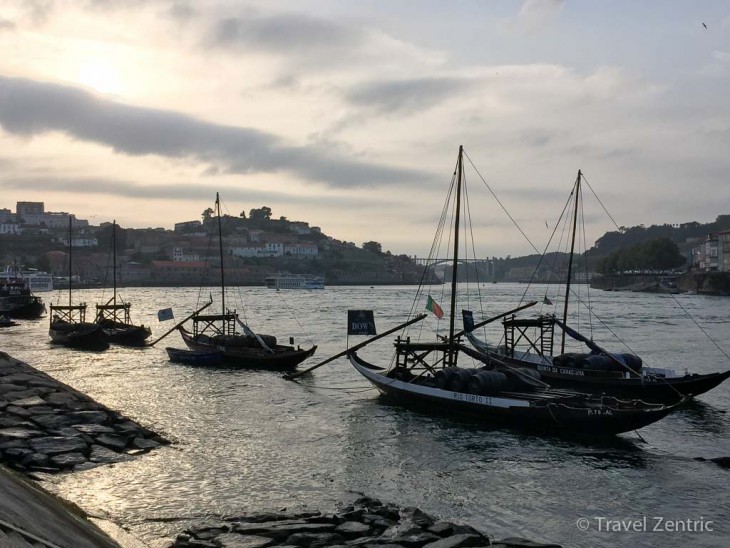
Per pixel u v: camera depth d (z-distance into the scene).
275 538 15.89
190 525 17.45
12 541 10.08
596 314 127.56
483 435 29.45
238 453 25.72
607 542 17.86
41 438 24.05
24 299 113.00
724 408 36.72
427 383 35.53
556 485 22.61
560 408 29.12
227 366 51.41
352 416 33.25
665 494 21.83
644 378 38.28
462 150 41.66
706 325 99.62
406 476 23.36
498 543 16.09
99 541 14.01
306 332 86.69
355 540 15.86
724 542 17.95
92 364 52.72
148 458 24.14
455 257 40.16
